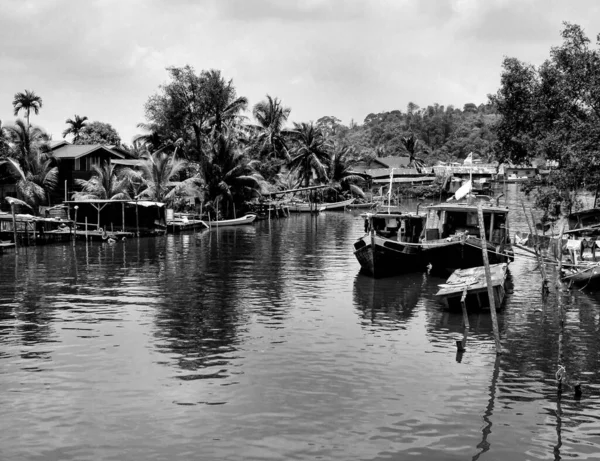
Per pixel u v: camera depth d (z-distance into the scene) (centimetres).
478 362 1836
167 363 1822
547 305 2533
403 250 3284
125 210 5528
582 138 3584
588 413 1493
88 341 2038
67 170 6444
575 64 3909
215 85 7669
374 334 2127
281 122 8838
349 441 1352
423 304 2581
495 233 3412
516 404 1541
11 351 1927
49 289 2898
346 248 4528
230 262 3784
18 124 5528
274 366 1797
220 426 1415
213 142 6794
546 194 3900
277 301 2639
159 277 3231
